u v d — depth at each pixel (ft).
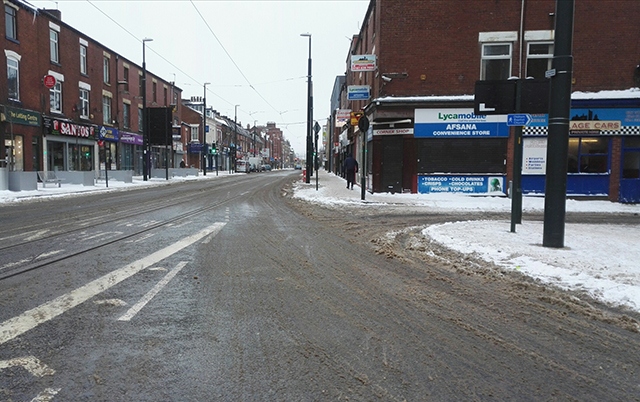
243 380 9.84
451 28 57.88
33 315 13.44
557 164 23.77
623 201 55.93
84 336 12.01
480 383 9.89
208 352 11.23
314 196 58.65
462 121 57.47
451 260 21.88
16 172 61.52
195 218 36.35
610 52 56.13
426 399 9.15
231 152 233.35
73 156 91.20
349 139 103.24
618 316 14.12
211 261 21.02
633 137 56.03
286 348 11.57
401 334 12.65
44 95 80.48
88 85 96.22
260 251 23.65
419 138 58.39
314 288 16.99
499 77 58.03
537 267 19.60
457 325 13.41
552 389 9.70
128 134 114.21
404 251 24.21
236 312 14.17
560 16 24.03
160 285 16.81
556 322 13.71
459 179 58.13
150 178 114.32
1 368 10.12
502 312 14.57
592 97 55.62
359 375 10.16
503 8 57.11
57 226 30.89
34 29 77.87
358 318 13.88
